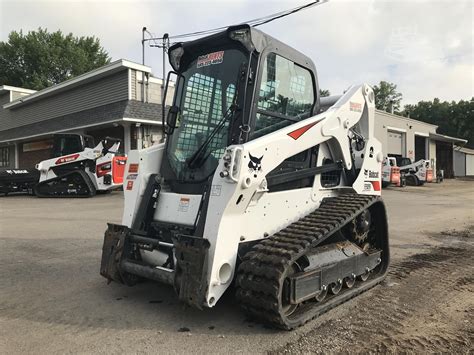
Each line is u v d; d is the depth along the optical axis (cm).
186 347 335
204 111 438
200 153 425
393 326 384
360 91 526
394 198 1828
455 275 558
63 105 2442
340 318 400
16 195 1788
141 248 419
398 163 2964
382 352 333
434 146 4000
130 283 438
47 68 4256
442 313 420
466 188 2589
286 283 363
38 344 340
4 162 3180
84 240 756
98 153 1639
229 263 365
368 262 488
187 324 380
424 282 524
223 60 430
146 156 458
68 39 4459
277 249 362
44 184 1655
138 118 1853
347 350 334
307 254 399
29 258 625
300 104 467
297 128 422
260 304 352
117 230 440
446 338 361
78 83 2247
